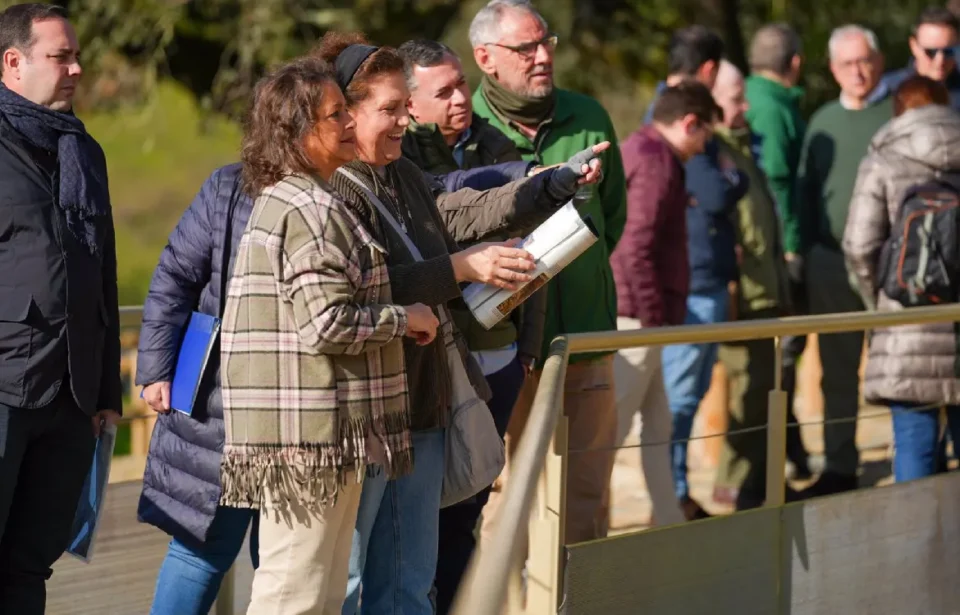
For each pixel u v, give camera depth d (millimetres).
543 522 9750
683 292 14445
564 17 28766
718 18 29828
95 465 10086
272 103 8070
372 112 8742
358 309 7891
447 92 10953
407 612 9031
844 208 17609
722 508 16672
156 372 9633
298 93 8016
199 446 9539
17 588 9742
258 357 7953
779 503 11414
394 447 8219
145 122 27531
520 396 12203
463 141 11320
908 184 14820
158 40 27016
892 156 14969
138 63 27547
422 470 8984
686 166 15930
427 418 8852
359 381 8062
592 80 29922
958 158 14695
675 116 14359
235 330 8031
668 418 14766
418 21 27641
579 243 8750
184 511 9570
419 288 8625
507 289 8812
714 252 15922
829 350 17078
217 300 9578
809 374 21344
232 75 26750
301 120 8008
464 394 9094
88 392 9492
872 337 15102
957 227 14641
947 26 19406
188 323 9734
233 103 27016
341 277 7863
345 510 8320
